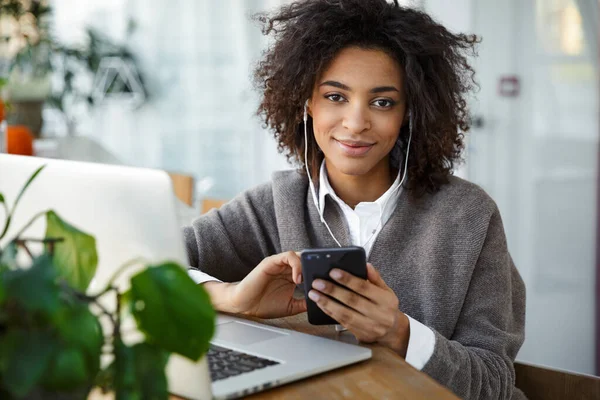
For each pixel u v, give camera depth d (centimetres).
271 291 113
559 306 296
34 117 338
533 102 295
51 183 79
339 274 96
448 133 126
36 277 42
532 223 299
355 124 118
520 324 130
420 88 120
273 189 138
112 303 73
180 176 247
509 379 111
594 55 279
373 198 130
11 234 84
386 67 119
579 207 287
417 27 120
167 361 48
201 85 451
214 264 141
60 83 450
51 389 42
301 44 121
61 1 448
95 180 75
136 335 66
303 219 134
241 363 88
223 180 458
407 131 128
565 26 284
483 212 124
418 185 127
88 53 446
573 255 291
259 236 141
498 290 122
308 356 90
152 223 72
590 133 282
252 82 148
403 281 125
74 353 42
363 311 97
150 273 45
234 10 445
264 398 79
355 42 119
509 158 302
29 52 432
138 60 454
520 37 295
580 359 291
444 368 100
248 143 452
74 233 55
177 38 450
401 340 101
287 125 133
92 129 457
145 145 459
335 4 119
